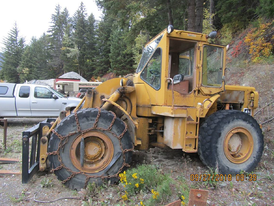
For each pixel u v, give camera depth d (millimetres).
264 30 8781
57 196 2678
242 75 8508
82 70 41094
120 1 8664
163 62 3312
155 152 4410
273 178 3336
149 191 2729
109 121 2900
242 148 3656
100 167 2857
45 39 57625
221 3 11781
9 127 7227
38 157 3367
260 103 6699
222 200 2697
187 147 3273
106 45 33281
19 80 50719
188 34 3342
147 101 3568
